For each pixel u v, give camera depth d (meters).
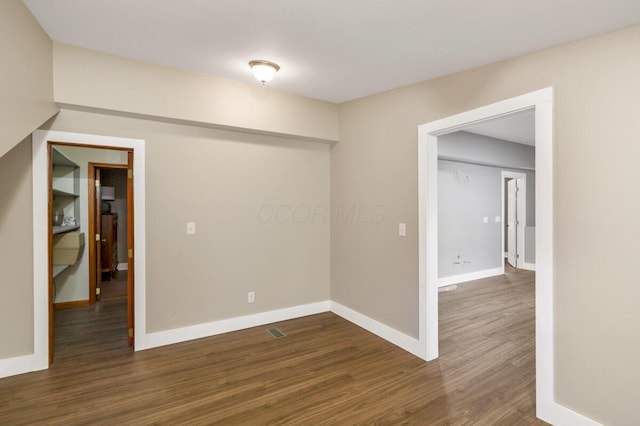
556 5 1.65
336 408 2.13
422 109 2.85
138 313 2.94
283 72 2.80
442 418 2.04
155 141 2.99
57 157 3.63
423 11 1.84
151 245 2.99
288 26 2.06
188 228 3.16
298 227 3.85
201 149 3.22
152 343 3.01
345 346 3.07
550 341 2.01
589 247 1.84
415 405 2.17
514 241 7.13
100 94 2.57
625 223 1.71
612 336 1.77
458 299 4.63
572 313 1.92
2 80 1.66
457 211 5.67
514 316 3.91
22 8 1.86
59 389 2.32
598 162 1.80
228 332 3.40
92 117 2.72
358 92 3.31
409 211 2.95
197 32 2.18
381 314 3.29
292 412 2.09
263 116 3.31
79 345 3.06
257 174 3.55
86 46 2.46
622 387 1.73
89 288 4.30
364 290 3.52
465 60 2.36
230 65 2.75
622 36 1.72
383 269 3.26
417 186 2.87
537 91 2.07
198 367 2.66
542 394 2.05
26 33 1.93
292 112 3.49
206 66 2.78
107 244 5.48
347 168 3.74
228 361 2.77
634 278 1.68
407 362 2.76
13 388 2.33
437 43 2.18
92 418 2.02
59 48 2.44
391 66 2.59
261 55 2.50
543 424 2.00
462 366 2.69
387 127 3.20
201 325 3.25
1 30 1.64
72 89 2.48
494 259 6.27
